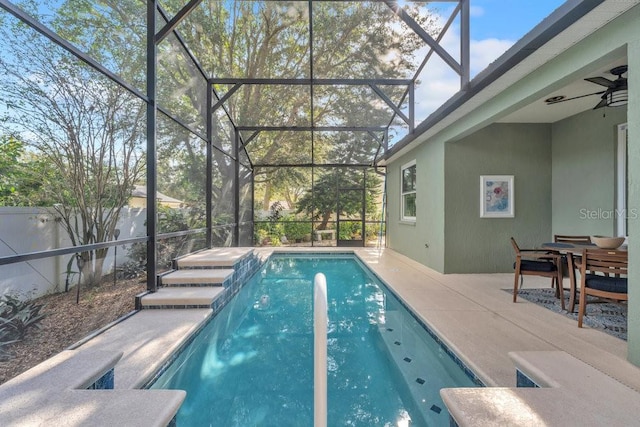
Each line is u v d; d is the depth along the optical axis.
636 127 2.05
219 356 2.99
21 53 2.70
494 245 5.35
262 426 2.02
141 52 4.30
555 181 5.25
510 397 1.54
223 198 7.09
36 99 2.82
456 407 1.46
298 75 6.06
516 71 3.13
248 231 9.26
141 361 2.33
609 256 2.71
